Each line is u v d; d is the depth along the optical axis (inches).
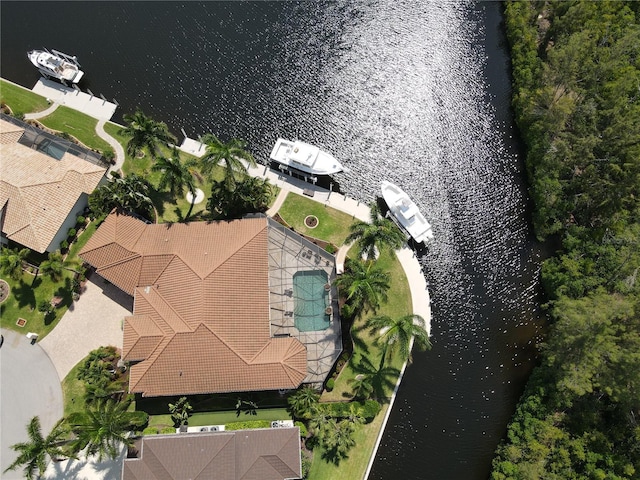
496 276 2299.5
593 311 1744.6
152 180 2386.8
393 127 2623.0
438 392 2107.5
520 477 1790.1
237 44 2824.8
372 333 2117.4
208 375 1866.4
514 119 2635.3
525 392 2017.7
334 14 2925.7
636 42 2345.0
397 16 2930.6
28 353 2063.2
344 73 2760.8
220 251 2010.3
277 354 1897.1
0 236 2178.9
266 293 1983.3
